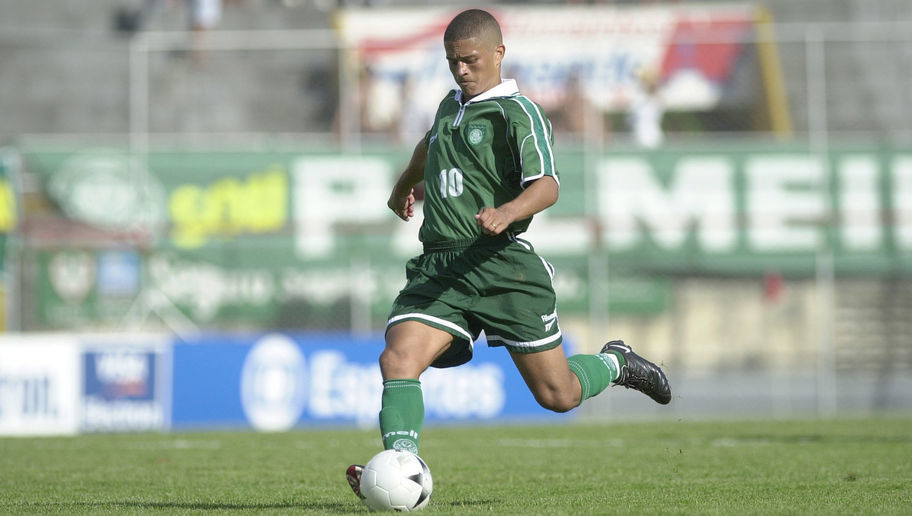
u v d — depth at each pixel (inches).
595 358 615.8
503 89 567.5
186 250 1973.4
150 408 1658.5
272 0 2655.0
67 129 2455.7
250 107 2442.2
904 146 2046.0
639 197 2044.8
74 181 1940.2
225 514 589.6
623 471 920.9
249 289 1990.7
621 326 2158.0
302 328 2000.5
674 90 2378.2
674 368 2160.4
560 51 2340.1
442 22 2373.3
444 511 557.3
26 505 666.2
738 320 2187.5
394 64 2336.4
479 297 557.6
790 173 2052.2
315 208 2001.7
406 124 2289.6
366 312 1939.0
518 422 1764.3
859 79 2539.4
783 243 2049.7
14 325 1882.4
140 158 1961.1
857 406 2186.3
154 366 1664.6
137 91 2057.1
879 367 2214.6
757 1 2433.6
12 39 2490.2
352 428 1681.8
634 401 2105.1
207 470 959.0
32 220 1927.9
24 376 1605.6
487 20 565.0
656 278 2158.0
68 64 2493.8
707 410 2158.0
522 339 559.2
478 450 1181.7
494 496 711.1
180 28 2655.0
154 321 1966.0
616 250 2046.0
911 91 2546.8
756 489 747.4
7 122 2439.7
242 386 1689.2
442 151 567.5
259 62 2480.3
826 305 2048.5
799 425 1626.5
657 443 1273.4
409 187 640.4
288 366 1705.2
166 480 863.1
